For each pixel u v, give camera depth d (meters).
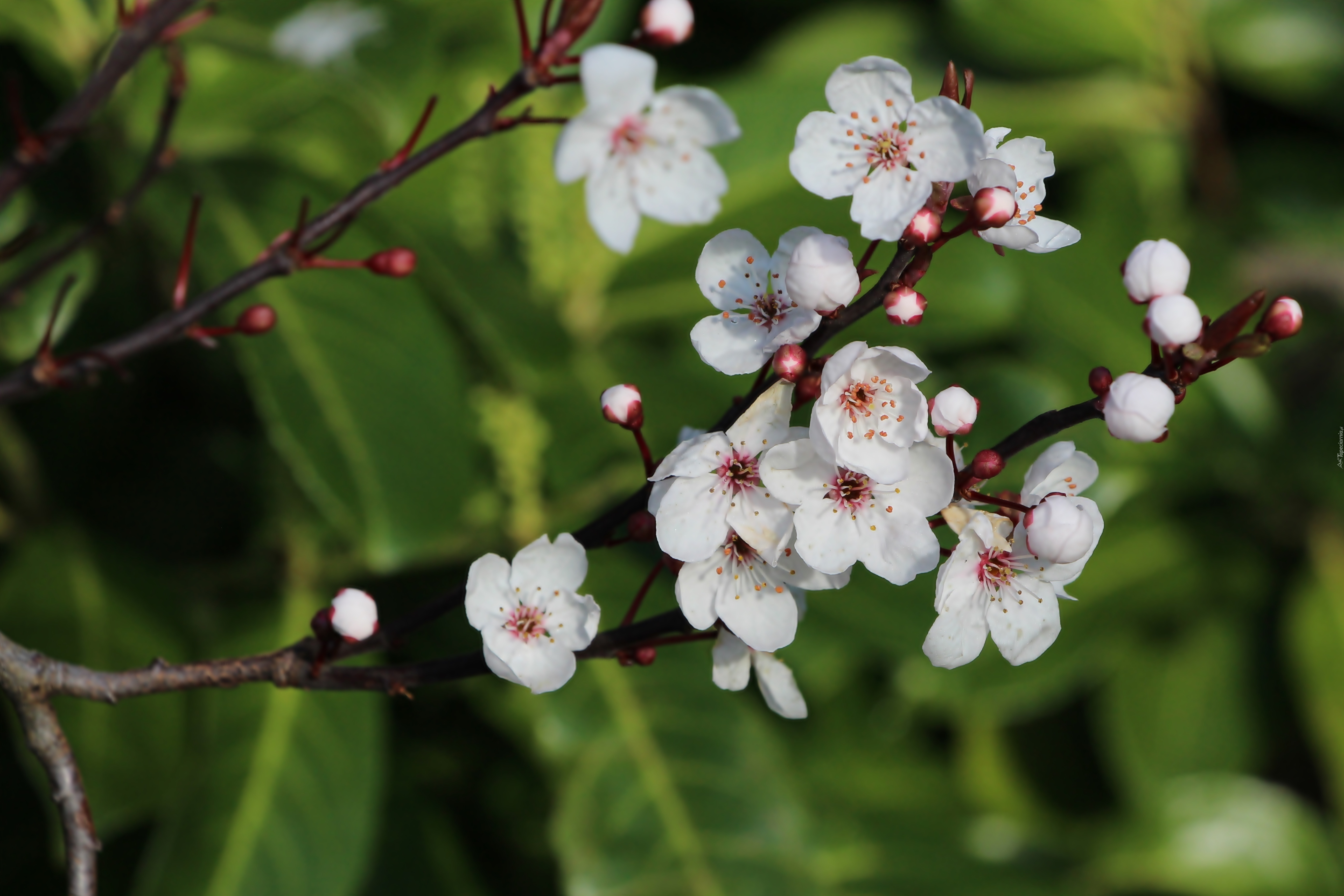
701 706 0.79
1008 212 0.57
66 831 0.60
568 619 0.58
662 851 0.75
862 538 0.57
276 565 0.83
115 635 0.75
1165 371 0.57
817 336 0.58
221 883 0.72
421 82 0.74
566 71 0.86
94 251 0.74
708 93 0.57
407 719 0.90
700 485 0.57
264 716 0.75
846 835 0.91
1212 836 0.95
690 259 0.86
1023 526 0.57
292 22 0.73
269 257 0.62
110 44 0.66
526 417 0.80
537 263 0.86
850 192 0.58
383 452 0.73
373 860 0.84
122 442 0.93
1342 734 0.92
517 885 0.90
